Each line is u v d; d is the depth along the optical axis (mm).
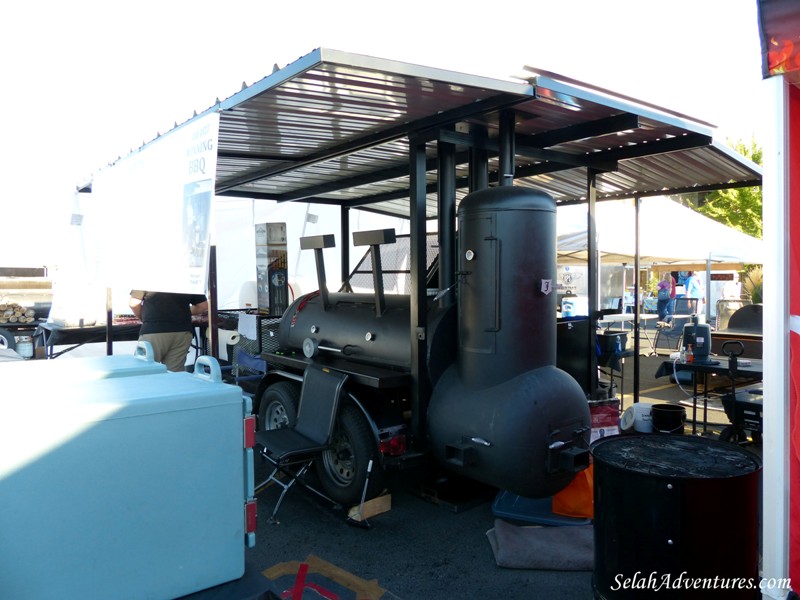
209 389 2121
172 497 1988
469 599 3365
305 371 5035
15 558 1728
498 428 3779
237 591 2088
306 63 3010
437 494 4719
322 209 11742
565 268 18938
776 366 2328
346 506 4652
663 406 5074
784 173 2291
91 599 1856
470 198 4098
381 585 3531
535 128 4812
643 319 16922
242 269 11094
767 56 2242
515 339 3928
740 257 12961
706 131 4922
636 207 7312
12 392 2070
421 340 4398
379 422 4348
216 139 3281
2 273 9656
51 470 1771
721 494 2490
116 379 2355
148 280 4195
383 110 4133
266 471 5641
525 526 4203
